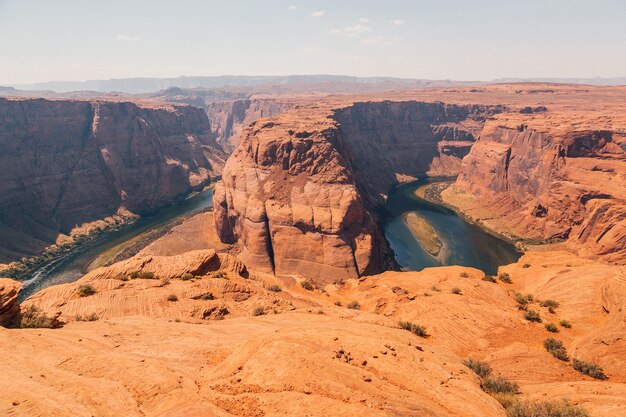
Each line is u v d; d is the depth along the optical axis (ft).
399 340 64.95
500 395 55.06
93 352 47.98
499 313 103.35
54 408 32.17
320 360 45.14
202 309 86.94
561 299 112.37
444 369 53.98
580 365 75.05
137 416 33.22
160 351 53.52
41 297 87.71
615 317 87.92
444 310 104.12
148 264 112.57
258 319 80.33
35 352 44.68
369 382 43.45
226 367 45.88
